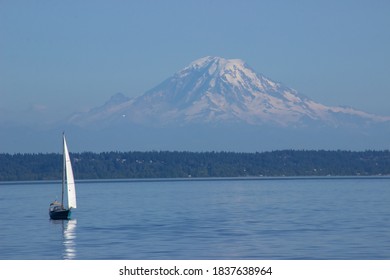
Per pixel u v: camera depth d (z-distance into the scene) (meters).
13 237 191.62
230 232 197.50
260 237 185.00
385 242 172.75
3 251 164.62
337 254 154.75
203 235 190.62
